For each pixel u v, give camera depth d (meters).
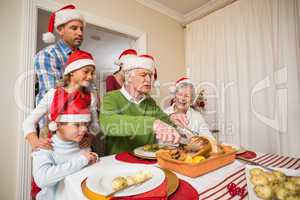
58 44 1.23
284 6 1.69
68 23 1.21
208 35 2.29
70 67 0.86
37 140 0.72
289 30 1.65
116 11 1.89
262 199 0.44
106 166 0.67
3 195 1.21
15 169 1.26
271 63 1.76
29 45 1.33
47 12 1.49
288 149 1.62
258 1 1.85
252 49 1.89
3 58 1.25
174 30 2.51
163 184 0.48
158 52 2.29
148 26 2.19
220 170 0.63
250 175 0.53
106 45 3.34
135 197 0.43
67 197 0.55
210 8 2.27
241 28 1.98
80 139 0.69
